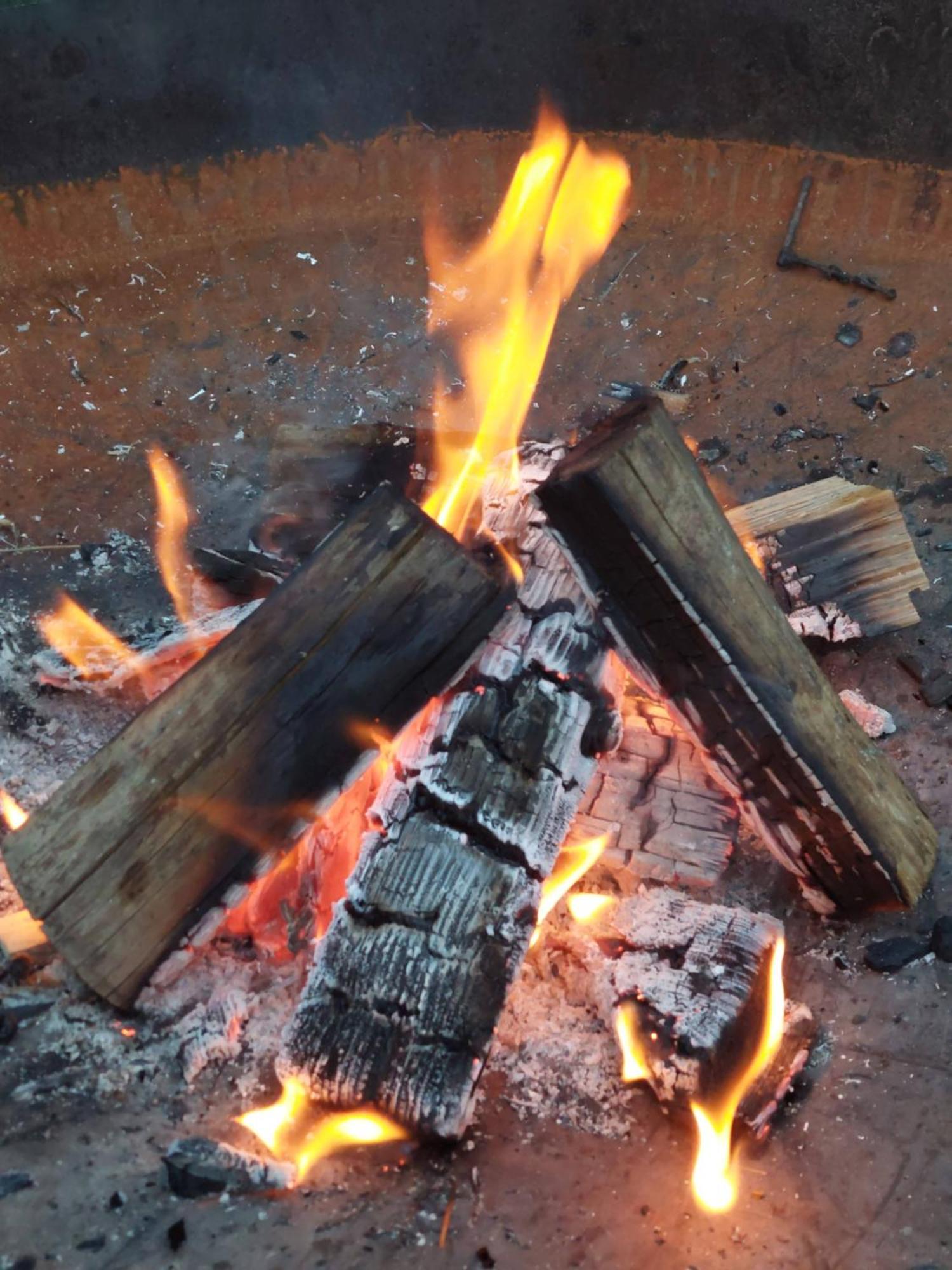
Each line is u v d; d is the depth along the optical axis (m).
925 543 1.08
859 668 0.99
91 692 0.97
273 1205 0.70
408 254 1.34
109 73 1.26
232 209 1.35
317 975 0.73
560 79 1.32
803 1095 0.75
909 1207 0.70
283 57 1.29
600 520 0.76
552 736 0.79
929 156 1.27
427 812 0.77
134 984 0.77
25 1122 0.73
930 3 1.20
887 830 0.81
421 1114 0.70
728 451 1.16
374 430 1.11
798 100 1.29
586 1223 0.70
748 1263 0.68
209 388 1.23
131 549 1.09
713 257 1.32
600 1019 0.78
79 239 1.31
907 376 1.21
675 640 0.79
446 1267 0.67
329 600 0.76
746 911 0.80
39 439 1.18
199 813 0.75
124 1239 0.68
